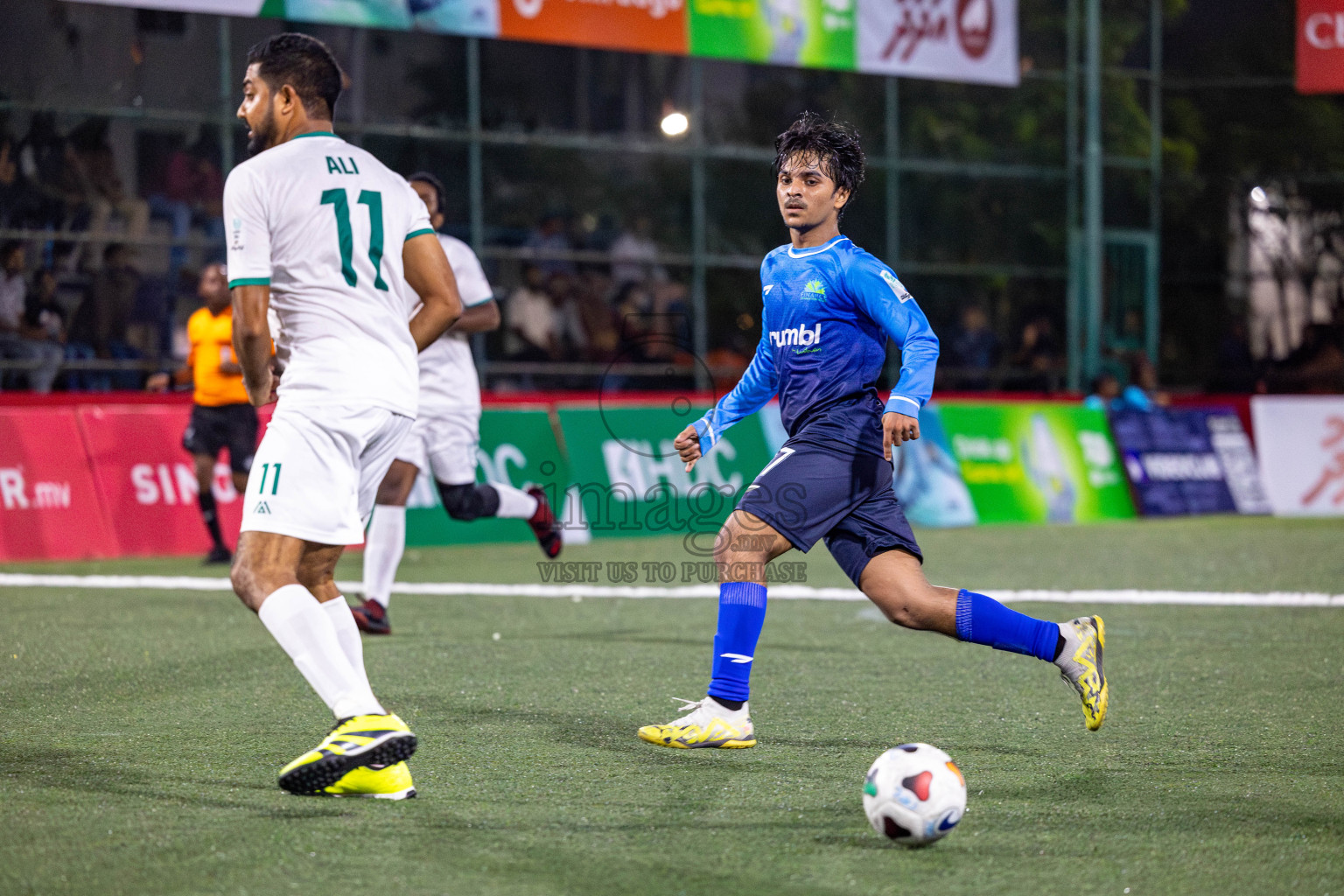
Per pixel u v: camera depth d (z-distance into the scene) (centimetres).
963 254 5775
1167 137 6575
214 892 1038
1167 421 5341
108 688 1877
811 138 1507
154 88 4459
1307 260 6444
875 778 1166
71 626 2466
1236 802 1300
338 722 1296
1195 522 5006
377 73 4881
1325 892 1052
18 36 4228
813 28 5125
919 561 1512
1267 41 6438
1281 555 3800
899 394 1405
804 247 1525
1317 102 6419
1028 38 5862
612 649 2248
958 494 4841
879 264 1492
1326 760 1473
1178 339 6588
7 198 4219
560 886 1053
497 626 2530
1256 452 5459
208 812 1252
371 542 2402
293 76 1364
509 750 1512
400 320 1375
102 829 1198
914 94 5691
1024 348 5853
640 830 1201
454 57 5000
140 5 4262
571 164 5184
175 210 4494
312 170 1333
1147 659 2153
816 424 1510
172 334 4488
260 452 1316
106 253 4366
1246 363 6350
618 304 5241
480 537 4138
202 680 1938
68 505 3734
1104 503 5106
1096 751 1518
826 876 1082
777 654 2186
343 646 1415
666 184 5347
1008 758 1484
